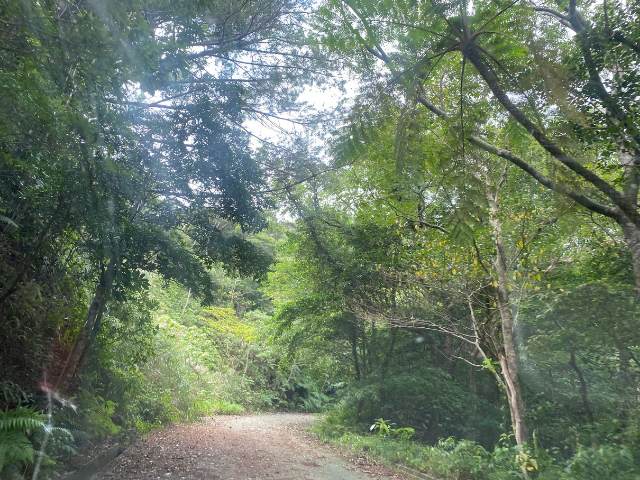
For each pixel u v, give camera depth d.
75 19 3.53
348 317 11.72
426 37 3.53
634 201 4.05
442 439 9.78
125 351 8.14
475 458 6.80
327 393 25.36
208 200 6.78
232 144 6.71
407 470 6.96
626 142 3.83
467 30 3.42
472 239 3.55
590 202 3.89
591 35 4.20
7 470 4.27
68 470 5.35
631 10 4.17
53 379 6.56
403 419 11.15
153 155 5.98
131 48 3.88
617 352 7.50
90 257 5.76
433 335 11.57
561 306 7.02
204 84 6.36
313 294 12.31
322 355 13.55
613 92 4.25
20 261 5.30
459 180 3.77
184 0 4.93
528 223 7.28
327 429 11.60
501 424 9.43
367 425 11.43
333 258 11.22
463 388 10.98
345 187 10.45
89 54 3.56
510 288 7.34
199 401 12.77
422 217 8.38
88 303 7.56
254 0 6.58
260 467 6.57
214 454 7.36
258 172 7.07
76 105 3.83
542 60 3.50
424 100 4.34
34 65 3.50
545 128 3.70
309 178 9.19
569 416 8.39
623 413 7.49
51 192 4.51
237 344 21.52
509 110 3.63
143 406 9.83
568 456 7.73
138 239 5.70
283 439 10.12
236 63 7.48
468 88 4.20
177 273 6.34
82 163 4.43
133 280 5.73
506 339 6.73
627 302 6.56
